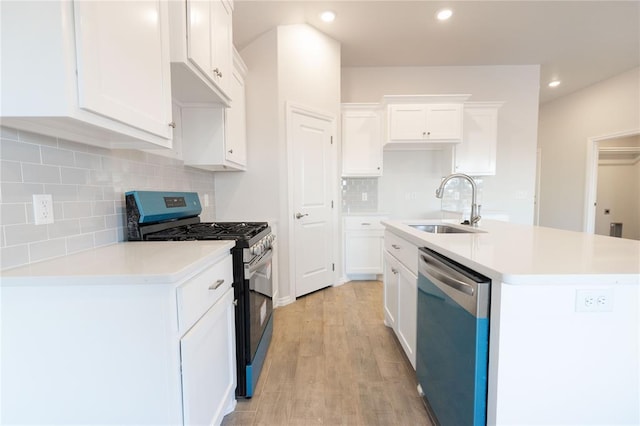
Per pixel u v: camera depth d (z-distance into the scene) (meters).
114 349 0.94
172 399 0.96
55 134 1.11
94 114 0.94
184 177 2.34
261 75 2.95
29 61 0.83
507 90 4.07
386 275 2.40
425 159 4.23
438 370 1.30
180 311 0.99
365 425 1.44
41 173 1.13
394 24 3.03
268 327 2.10
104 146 1.37
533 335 0.90
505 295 0.89
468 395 1.02
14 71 0.83
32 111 0.84
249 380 1.60
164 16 1.33
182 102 2.19
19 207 1.04
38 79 0.83
